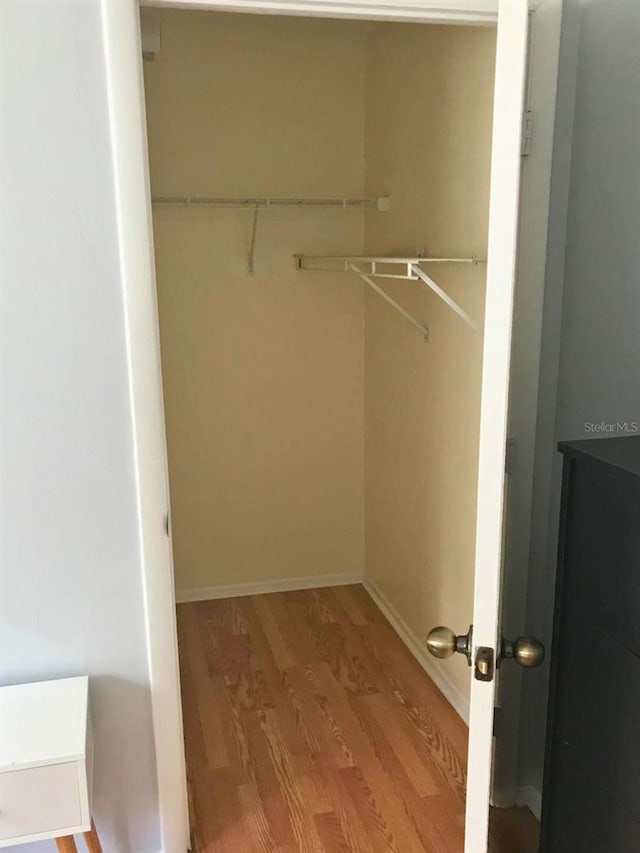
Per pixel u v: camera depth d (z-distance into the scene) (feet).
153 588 5.57
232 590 11.11
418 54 8.17
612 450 4.58
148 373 5.21
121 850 6.07
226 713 8.20
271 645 9.66
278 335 10.47
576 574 4.74
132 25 4.71
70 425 5.21
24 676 5.55
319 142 10.06
